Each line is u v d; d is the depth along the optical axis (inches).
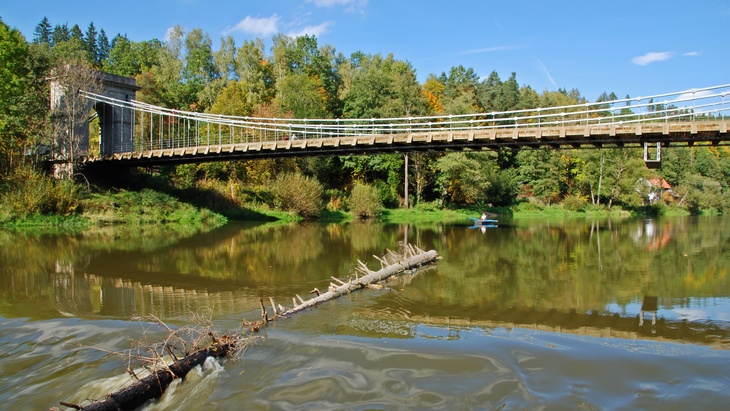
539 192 2363.4
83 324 343.6
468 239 982.4
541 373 261.1
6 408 226.1
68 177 1268.5
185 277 532.1
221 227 1189.7
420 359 277.6
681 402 230.2
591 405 226.8
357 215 1720.0
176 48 2728.8
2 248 747.4
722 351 298.8
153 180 1487.5
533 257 711.1
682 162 2829.7
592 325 356.5
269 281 510.6
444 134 916.6
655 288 489.4
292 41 2805.1
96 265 605.3
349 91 2353.6
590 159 2345.0
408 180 2092.8
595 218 2001.7
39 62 1382.9
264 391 240.1
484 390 241.1
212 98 2297.0
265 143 1147.9
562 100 2994.6
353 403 229.3
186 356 262.1
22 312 381.4
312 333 321.4
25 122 1240.2
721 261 674.8
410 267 593.3
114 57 2869.1
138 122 1844.2
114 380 251.8
